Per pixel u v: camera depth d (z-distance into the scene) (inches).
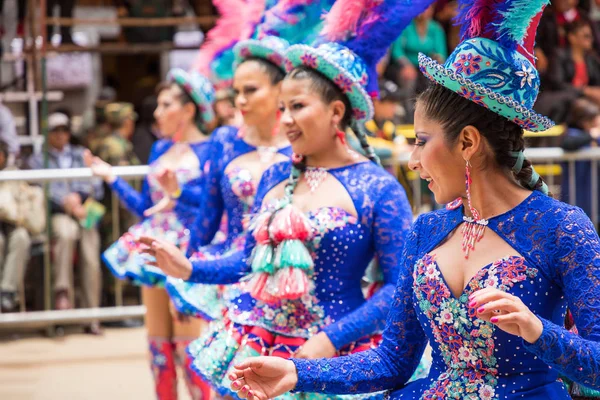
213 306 187.3
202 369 146.2
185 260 142.0
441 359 98.6
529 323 82.2
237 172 174.4
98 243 319.9
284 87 140.5
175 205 225.3
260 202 145.2
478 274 92.7
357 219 137.0
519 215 93.0
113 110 344.8
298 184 141.9
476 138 93.3
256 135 177.5
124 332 323.6
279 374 98.5
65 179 289.3
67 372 275.0
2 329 322.3
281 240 136.1
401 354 102.3
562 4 379.9
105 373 274.1
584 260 88.9
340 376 100.1
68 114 359.9
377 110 330.6
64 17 398.6
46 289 309.6
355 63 140.0
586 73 380.5
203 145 231.5
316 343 130.5
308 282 137.5
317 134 138.9
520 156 94.7
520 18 93.3
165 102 230.1
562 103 357.1
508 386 92.9
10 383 264.2
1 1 408.2
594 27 394.0
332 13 143.8
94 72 423.8
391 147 297.7
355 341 134.5
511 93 95.0
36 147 375.6
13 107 388.5
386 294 133.6
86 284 317.7
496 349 92.7
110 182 238.1
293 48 139.4
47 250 306.8
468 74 95.2
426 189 300.4
